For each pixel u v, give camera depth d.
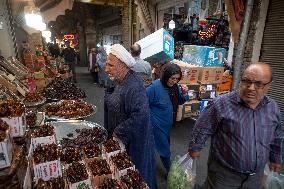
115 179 1.83
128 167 1.87
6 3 5.26
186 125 5.30
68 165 1.87
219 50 5.32
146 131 2.12
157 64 4.52
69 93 4.56
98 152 2.08
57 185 1.62
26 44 6.97
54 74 7.11
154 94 2.89
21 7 6.36
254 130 1.68
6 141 1.22
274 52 4.69
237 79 5.03
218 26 7.91
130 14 10.41
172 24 8.73
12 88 3.41
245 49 5.01
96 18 21.53
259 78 1.51
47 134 1.98
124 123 2.10
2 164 1.23
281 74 4.61
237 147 1.72
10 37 5.45
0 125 1.33
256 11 4.75
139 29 10.07
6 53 5.26
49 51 13.01
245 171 1.76
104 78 9.98
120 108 2.17
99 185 1.75
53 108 3.34
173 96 3.21
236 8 4.87
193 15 9.14
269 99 1.74
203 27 8.33
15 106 1.61
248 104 1.66
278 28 4.55
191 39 9.23
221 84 5.46
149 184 2.30
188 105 5.13
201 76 5.15
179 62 5.30
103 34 22.20
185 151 4.07
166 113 2.95
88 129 2.69
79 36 22.05
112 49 2.08
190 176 2.26
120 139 2.13
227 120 1.73
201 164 3.61
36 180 1.63
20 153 1.43
